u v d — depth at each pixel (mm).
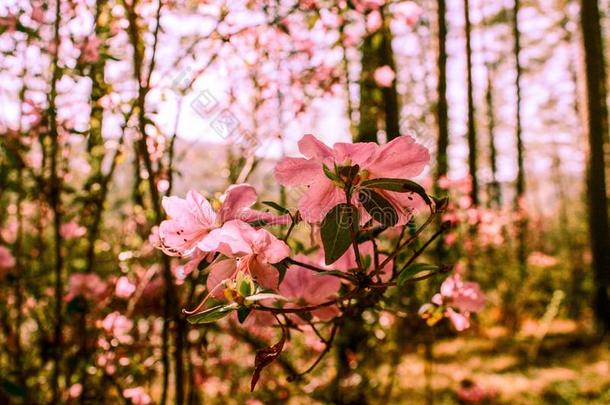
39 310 3076
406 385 4855
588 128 8438
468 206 5250
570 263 11570
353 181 1000
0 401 2695
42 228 2973
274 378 3340
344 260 1271
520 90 12945
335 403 3186
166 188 2109
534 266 9766
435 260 3346
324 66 2654
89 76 2221
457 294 1520
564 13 14961
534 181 22438
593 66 8406
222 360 3191
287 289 1239
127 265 2637
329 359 3508
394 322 3217
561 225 15836
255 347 2717
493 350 6750
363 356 3312
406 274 1033
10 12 2211
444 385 5082
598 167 8383
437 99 7098
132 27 1958
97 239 2939
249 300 961
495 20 14711
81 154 2670
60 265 2564
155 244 1102
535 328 8219
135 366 2488
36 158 2900
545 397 5348
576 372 6176
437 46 7414
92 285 2502
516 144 12844
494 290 8430
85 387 2568
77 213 2766
